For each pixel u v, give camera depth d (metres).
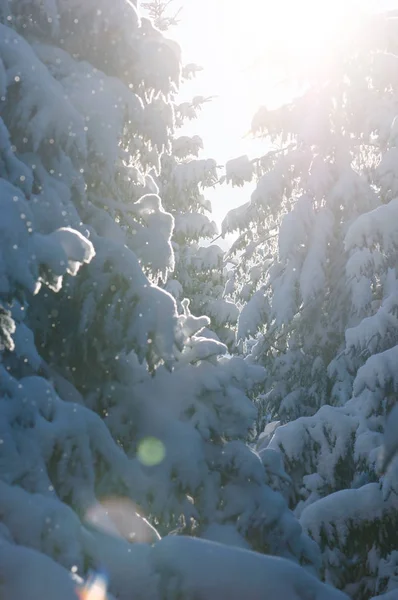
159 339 7.36
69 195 8.02
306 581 4.93
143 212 9.35
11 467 5.50
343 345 17.42
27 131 7.57
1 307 4.89
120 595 4.84
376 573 12.91
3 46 7.60
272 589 4.80
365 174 18.39
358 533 12.29
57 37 9.01
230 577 4.83
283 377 18.61
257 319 18.56
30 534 4.80
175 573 4.87
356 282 16.44
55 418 6.18
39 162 7.92
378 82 17.23
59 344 8.01
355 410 14.25
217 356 9.14
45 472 5.68
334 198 17.36
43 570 4.09
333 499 12.49
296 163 18.19
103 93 8.55
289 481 10.27
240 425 8.70
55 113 7.60
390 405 12.29
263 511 8.80
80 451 6.19
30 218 5.43
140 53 9.14
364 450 13.02
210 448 8.74
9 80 7.50
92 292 7.61
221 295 22.67
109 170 8.48
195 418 8.38
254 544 8.84
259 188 18.36
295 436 14.27
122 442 8.14
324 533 12.23
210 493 8.48
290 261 17.58
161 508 7.73
